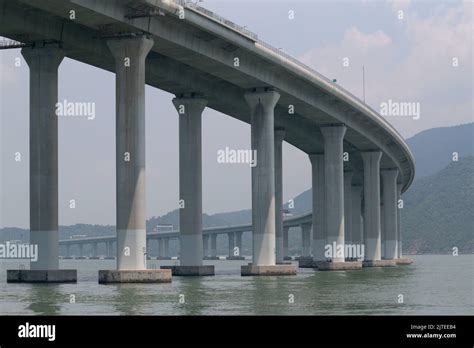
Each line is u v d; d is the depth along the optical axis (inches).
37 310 2042.3
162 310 2041.1
